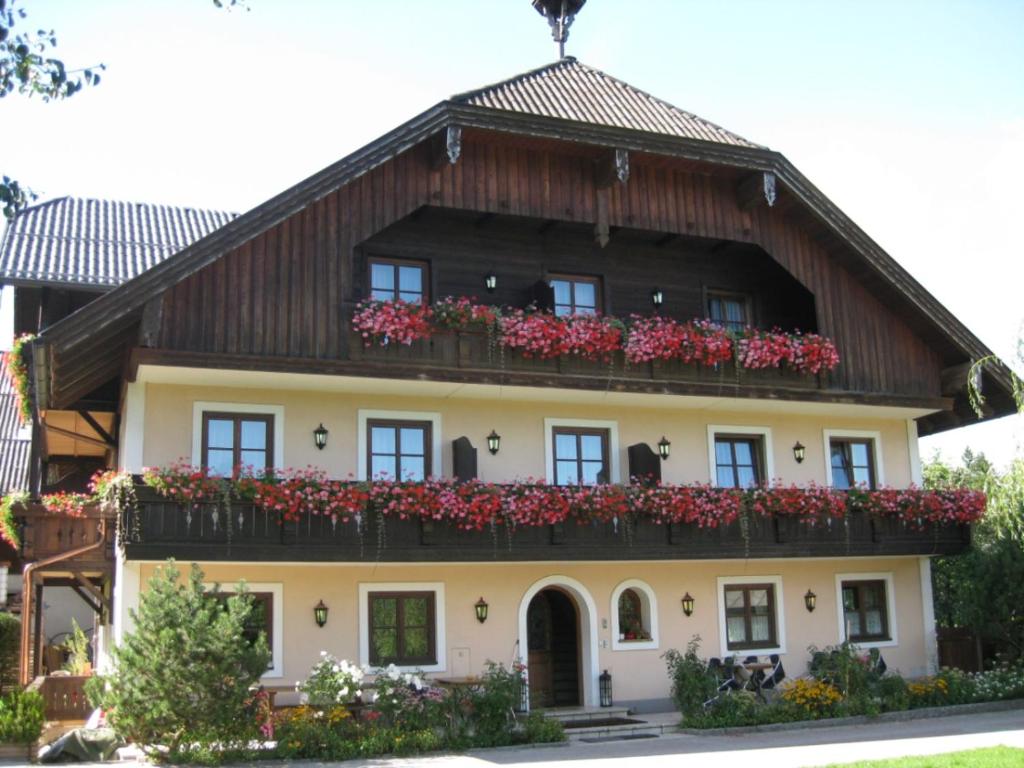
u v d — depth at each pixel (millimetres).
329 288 17000
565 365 18406
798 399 20156
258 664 13656
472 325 17812
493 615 18344
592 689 18766
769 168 19859
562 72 21344
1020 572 20844
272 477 16062
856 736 15852
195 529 15570
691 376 19391
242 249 16578
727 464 20922
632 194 19453
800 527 19875
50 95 9109
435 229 19375
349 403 18047
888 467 22109
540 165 18859
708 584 20125
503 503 17359
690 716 17188
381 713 15164
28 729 13883
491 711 15438
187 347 15945
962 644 22219
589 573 19203
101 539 16984
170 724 13227
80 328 15117
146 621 13398
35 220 21109
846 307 21031
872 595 21688
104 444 20578
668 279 21094
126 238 21250
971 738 14922
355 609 17469
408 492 16766
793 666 20438
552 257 20188
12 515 16812
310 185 16781
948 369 21703
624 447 19891
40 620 19484
